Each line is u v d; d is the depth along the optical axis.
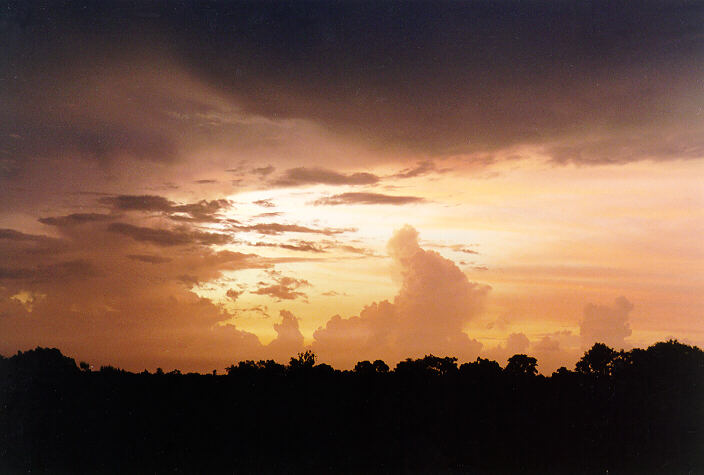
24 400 25.61
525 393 27.03
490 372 27.98
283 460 24.50
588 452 24.36
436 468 24.05
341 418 26.36
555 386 27.39
